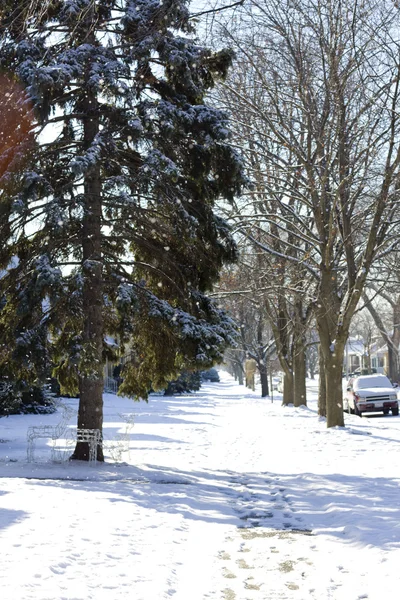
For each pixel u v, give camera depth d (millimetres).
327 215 28109
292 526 10766
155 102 17688
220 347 18031
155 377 19766
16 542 8211
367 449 21125
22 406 36594
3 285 17750
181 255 19094
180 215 17656
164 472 16609
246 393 82812
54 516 9945
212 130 18016
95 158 16656
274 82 25484
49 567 7281
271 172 29562
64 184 17953
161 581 7348
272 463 18688
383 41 23484
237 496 13625
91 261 17172
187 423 33312
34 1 11047
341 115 24812
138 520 10320
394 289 38000
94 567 7594
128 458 19344
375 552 8648
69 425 31344
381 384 39812
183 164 18281
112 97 18469
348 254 27234
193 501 12695
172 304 19562
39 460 18359
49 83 16141
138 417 37000
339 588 7438
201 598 7082
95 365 17234
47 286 16781
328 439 24156
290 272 32781
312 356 139875
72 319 17750
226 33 23578
